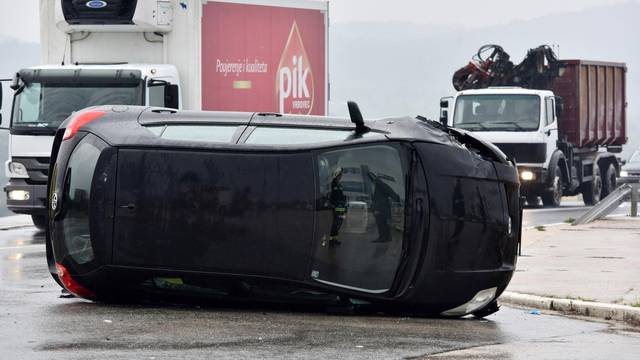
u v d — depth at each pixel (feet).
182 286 59.62
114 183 59.00
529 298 67.62
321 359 46.96
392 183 58.59
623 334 57.93
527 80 173.78
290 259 58.08
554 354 50.60
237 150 58.54
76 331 52.08
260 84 125.70
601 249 96.78
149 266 58.75
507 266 61.62
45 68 114.01
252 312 59.52
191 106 118.11
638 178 172.35
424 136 59.36
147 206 58.65
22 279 73.56
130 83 112.27
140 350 47.67
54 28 119.44
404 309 59.41
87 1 115.34
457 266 59.00
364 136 58.95
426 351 49.67
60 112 112.47
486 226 60.03
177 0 117.70
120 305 60.85
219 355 47.06
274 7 127.24
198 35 118.21
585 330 59.06
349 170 58.65
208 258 58.44
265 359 46.57
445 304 59.67
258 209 58.08
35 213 113.60
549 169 162.71
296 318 57.88
